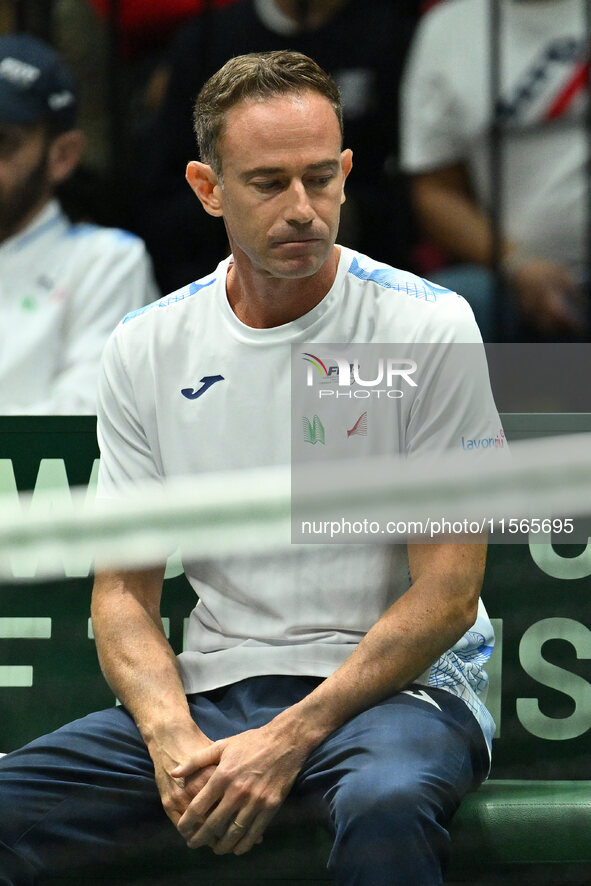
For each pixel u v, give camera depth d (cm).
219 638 845
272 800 749
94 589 854
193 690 838
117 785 795
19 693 941
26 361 1337
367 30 1611
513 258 1606
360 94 1614
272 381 829
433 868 719
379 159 1636
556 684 927
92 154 1628
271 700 810
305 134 774
